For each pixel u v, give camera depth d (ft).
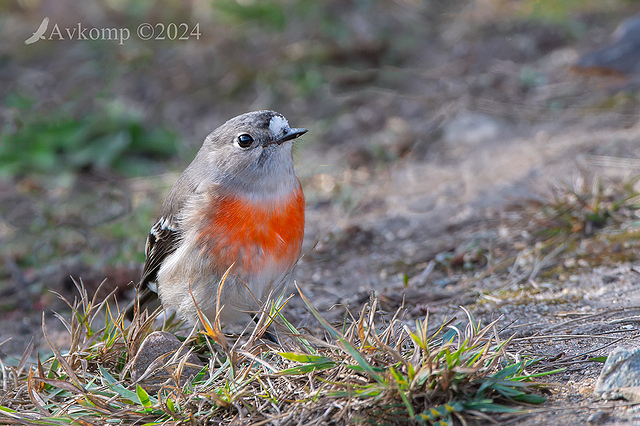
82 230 40.83
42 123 49.98
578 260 29.78
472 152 44.80
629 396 17.76
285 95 54.54
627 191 33.81
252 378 20.01
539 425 17.22
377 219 38.58
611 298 25.82
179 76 57.47
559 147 41.57
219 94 55.67
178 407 19.80
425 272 31.89
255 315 25.04
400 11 64.85
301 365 19.66
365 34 60.49
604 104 46.85
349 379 19.12
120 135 49.37
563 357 21.17
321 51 57.93
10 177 47.03
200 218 24.20
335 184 43.93
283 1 64.95
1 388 23.45
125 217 42.11
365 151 47.34
